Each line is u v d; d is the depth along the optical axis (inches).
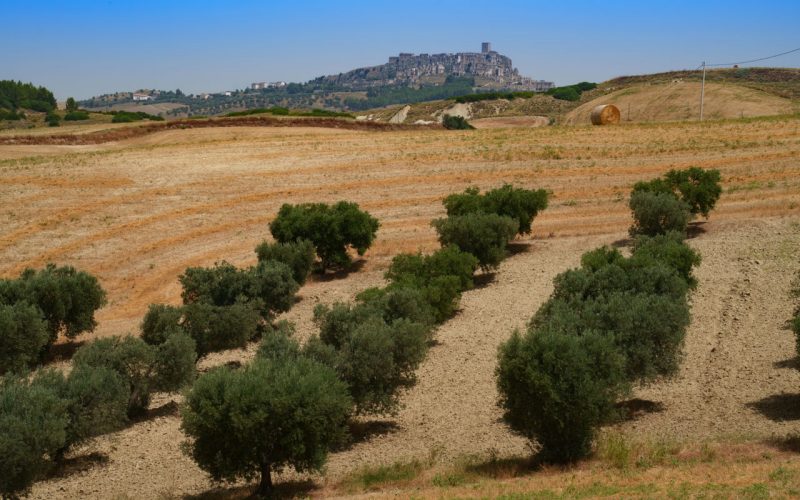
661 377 713.0
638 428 643.5
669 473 502.9
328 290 1243.8
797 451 527.2
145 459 695.1
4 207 1595.7
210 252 1446.9
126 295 1307.8
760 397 679.1
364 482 575.8
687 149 1834.4
